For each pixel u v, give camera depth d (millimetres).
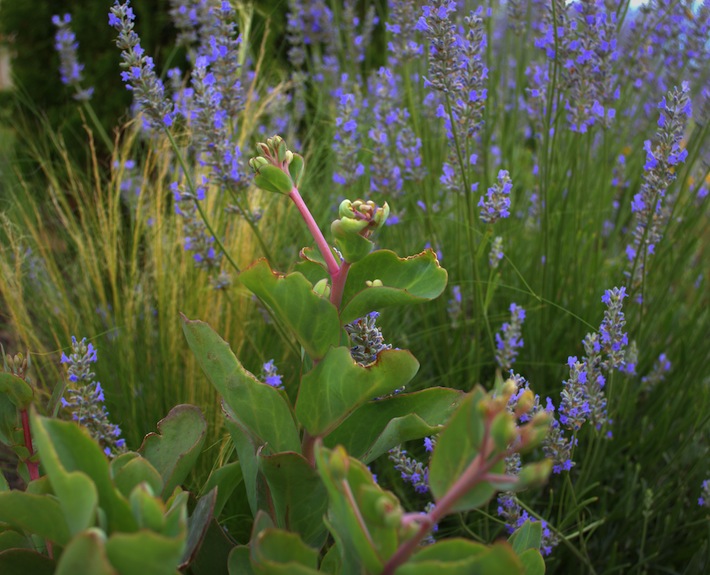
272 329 2686
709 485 2043
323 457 961
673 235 2621
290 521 1303
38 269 2951
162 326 2521
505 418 828
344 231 1178
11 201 3164
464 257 2754
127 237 3197
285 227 2973
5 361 1431
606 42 2324
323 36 3812
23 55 4219
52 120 4203
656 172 2018
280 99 3336
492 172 3232
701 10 2779
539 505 2346
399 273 1313
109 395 2414
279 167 1292
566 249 2697
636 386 2590
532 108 2945
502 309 2764
